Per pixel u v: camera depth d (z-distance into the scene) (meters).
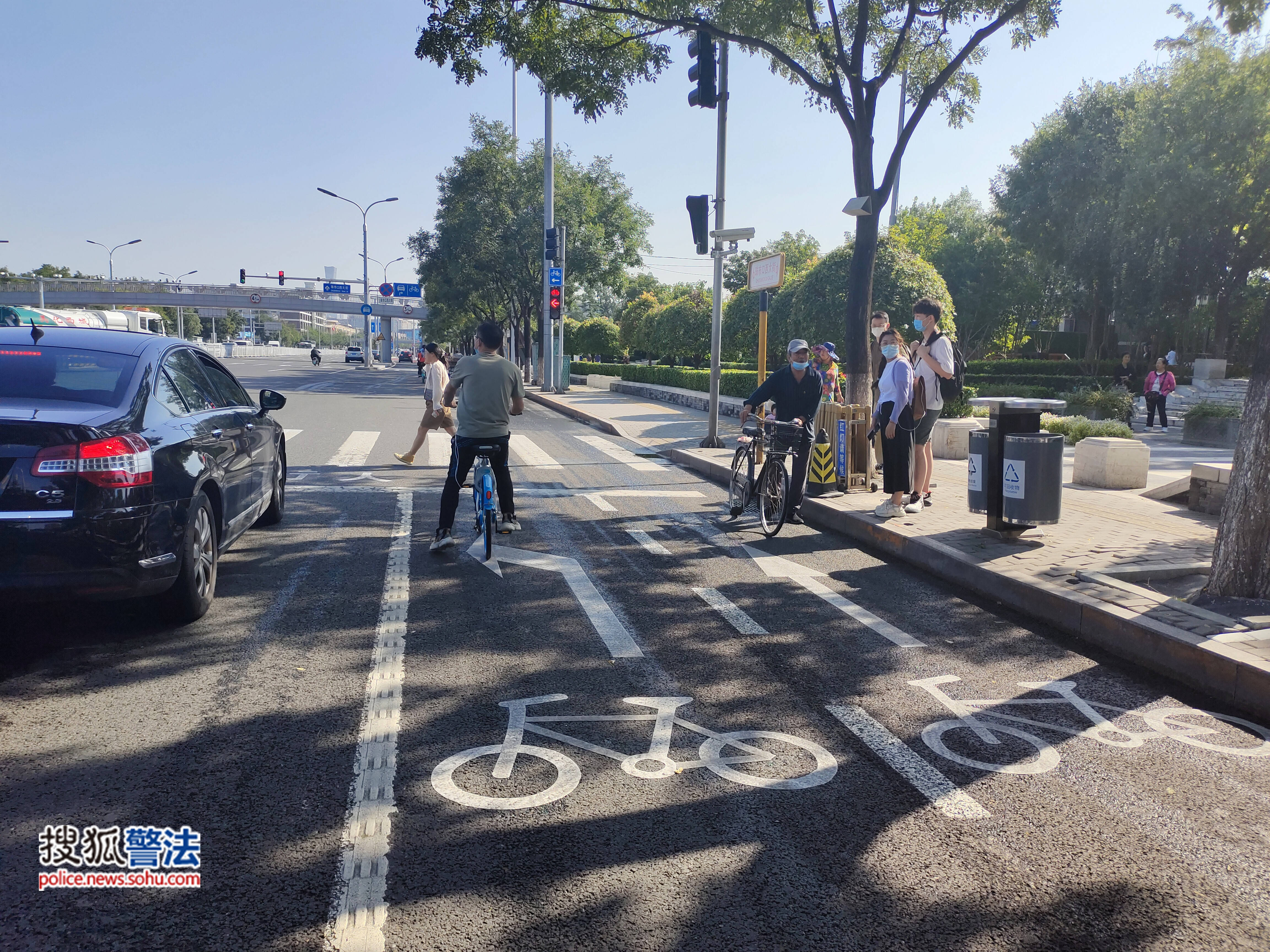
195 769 3.33
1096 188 39.84
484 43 12.28
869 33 12.61
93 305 94.69
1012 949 2.41
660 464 13.00
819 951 2.38
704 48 11.85
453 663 4.57
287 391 28.56
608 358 59.09
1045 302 50.00
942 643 5.14
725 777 3.39
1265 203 32.16
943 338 8.32
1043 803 3.26
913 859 2.85
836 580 6.57
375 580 6.16
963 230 53.91
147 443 4.50
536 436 16.69
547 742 3.66
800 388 8.16
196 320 137.25
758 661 4.75
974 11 11.98
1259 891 2.72
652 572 6.63
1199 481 8.86
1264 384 5.24
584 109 13.30
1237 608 5.22
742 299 32.88
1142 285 36.19
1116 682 4.58
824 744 3.73
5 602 4.11
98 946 2.32
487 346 6.98
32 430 4.09
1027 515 6.80
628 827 3.00
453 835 2.92
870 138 11.29
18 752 3.43
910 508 8.70
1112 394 21.86
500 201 41.47
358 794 3.17
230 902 2.53
